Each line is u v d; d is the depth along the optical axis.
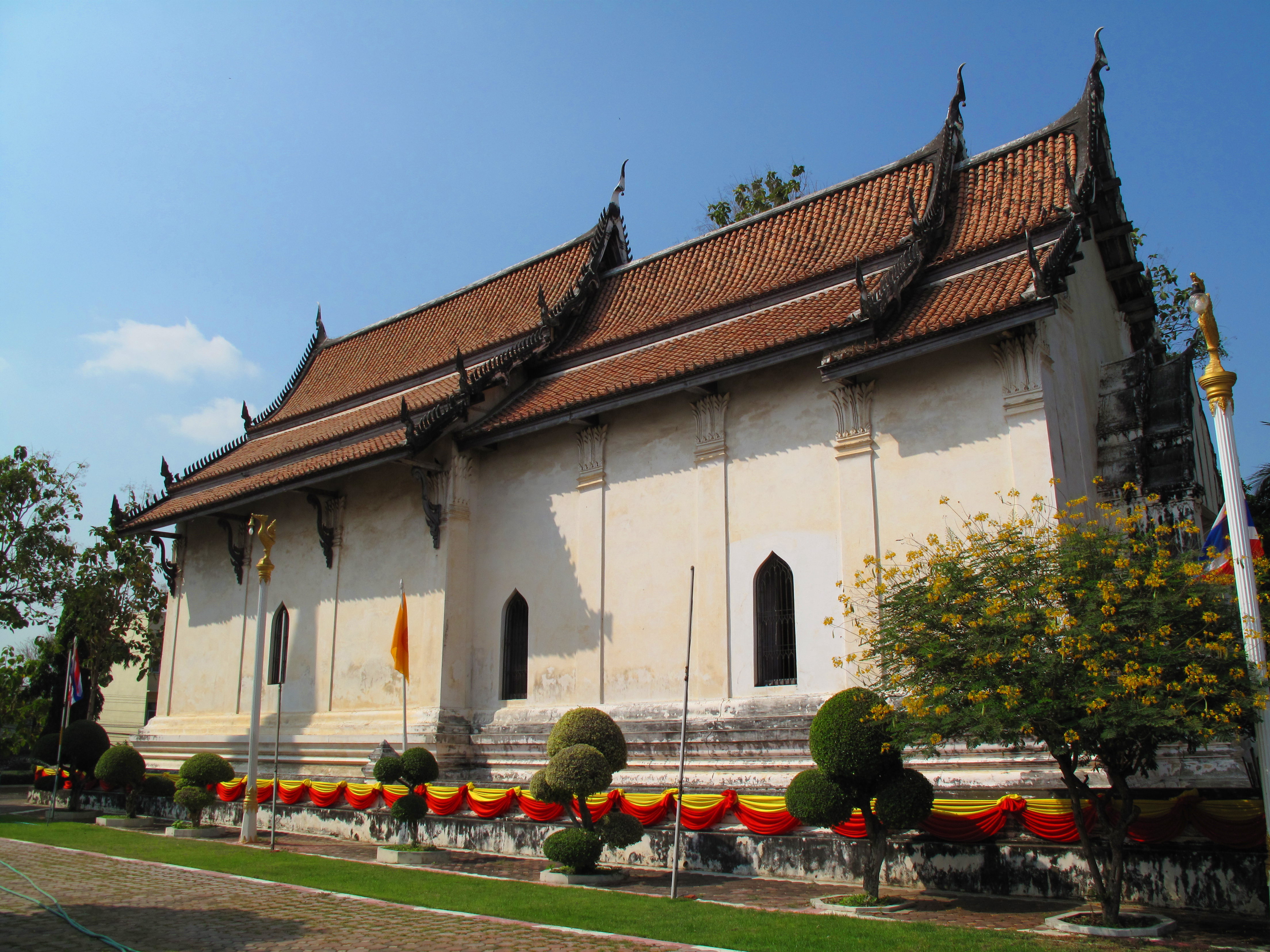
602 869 14.59
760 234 23.58
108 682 37.00
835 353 17.41
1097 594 10.65
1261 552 11.17
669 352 21.41
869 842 12.32
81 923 11.05
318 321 34.88
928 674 11.37
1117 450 17.42
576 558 21.02
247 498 25.33
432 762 17.62
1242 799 11.45
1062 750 10.71
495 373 23.02
